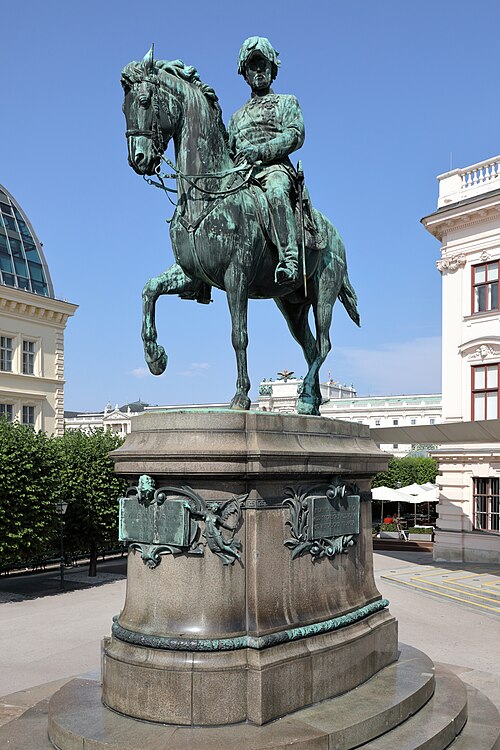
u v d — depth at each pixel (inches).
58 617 605.9
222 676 190.1
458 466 917.8
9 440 758.5
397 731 203.2
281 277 231.6
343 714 198.4
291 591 211.3
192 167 230.4
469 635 495.5
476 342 904.9
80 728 189.6
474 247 914.7
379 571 832.3
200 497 200.7
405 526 1439.5
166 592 201.8
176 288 249.3
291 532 213.6
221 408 223.9
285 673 197.2
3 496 730.8
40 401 1380.4
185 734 183.9
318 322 267.6
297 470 211.2
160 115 224.1
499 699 275.1
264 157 237.5
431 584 717.3
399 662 250.1
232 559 199.8
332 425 238.2
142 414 216.4
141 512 207.9
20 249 1424.7
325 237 259.6
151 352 244.2
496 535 879.7
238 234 228.4
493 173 908.6
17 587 798.5
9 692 369.4
